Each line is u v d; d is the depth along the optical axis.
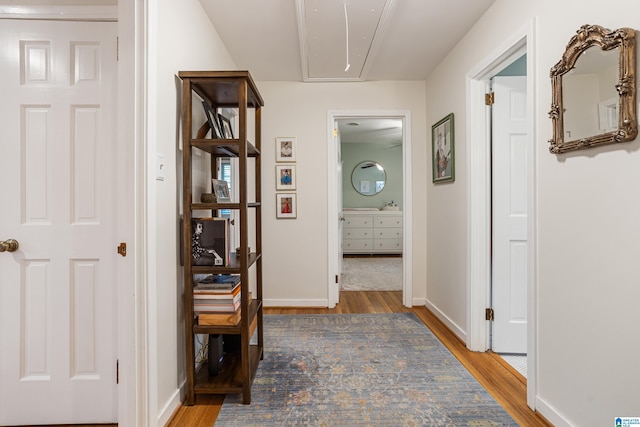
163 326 1.58
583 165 1.36
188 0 1.91
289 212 3.47
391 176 7.44
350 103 3.46
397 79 3.44
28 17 1.55
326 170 3.48
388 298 3.81
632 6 1.14
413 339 2.59
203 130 1.91
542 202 1.62
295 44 2.67
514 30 1.86
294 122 3.46
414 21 2.33
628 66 1.14
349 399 1.77
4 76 1.55
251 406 1.72
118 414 1.50
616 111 1.19
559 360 1.51
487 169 2.39
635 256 1.15
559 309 1.51
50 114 1.56
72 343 1.59
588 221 1.34
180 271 1.78
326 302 3.47
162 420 1.55
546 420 1.58
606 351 1.26
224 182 2.06
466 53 2.49
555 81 1.47
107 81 1.57
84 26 1.57
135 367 1.43
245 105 1.72
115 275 1.58
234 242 2.92
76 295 1.58
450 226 2.81
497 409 1.68
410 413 1.65
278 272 3.48
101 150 1.57
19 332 1.57
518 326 2.35
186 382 1.76
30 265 1.58
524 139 2.35
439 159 3.03
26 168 1.56
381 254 7.07
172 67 1.69
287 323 2.95
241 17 2.27
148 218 1.43
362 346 2.46
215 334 1.84
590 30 1.28
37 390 1.58
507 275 2.36
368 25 2.36
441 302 3.03
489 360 2.24
